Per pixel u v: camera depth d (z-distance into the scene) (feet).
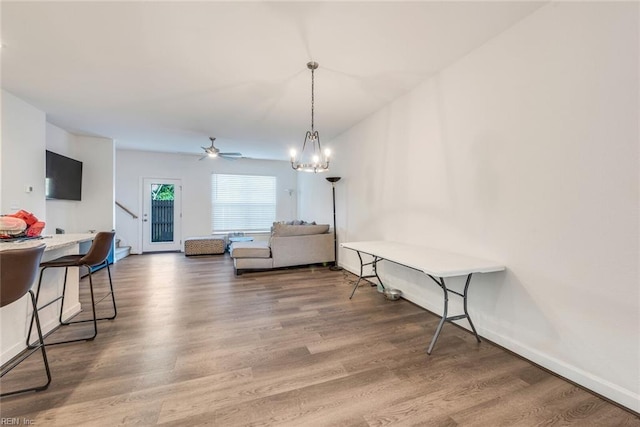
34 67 8.28
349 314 9.00
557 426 4.39
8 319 6.00
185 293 11.16
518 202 6.39
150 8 5.86
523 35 6.23
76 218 16.15
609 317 4.93
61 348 6.70
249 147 19.39
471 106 7.57
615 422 4.47
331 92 10.15
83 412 4.61
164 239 21.99
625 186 4.69
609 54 4.85
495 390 5.25
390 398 5.03
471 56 7.55
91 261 7.14
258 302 10.12
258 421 4.47
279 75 8.84
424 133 9.36
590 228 5.15
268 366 6.03
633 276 4.64
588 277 5.20
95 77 8.92
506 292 6.70
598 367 5.09
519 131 6.34
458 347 6.88
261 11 5.98
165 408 4.73
